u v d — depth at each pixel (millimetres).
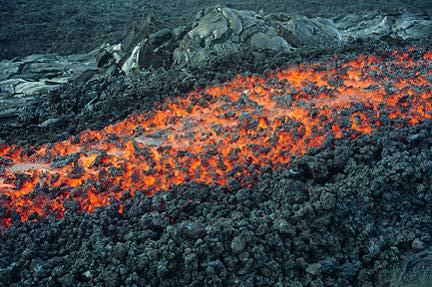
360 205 8883
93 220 8867
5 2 34219
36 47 28000
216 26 17875
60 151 12164
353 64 14477
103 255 7945
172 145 11289
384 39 17359
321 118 10977
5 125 15133
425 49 15125
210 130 11719
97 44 28312
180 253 7836
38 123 15562
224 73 14992
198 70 15391
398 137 10016
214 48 17391
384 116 10688
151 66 18000
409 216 8828
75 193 9797
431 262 8016
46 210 9438
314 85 12773
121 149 11672
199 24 18297
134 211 9055
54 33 29406
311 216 8375
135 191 9602
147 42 18656
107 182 9984
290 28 18922
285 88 13156
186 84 14305
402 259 8219
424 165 9117
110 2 38094
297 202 8789
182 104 13383
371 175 9219
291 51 17109
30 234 8805
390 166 9336
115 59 20281
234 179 9547
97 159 10953
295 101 12180
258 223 8305
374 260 8273
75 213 9219
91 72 19734
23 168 11461
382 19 29141
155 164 10438
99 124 13469
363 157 9789
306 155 9859
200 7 36875
